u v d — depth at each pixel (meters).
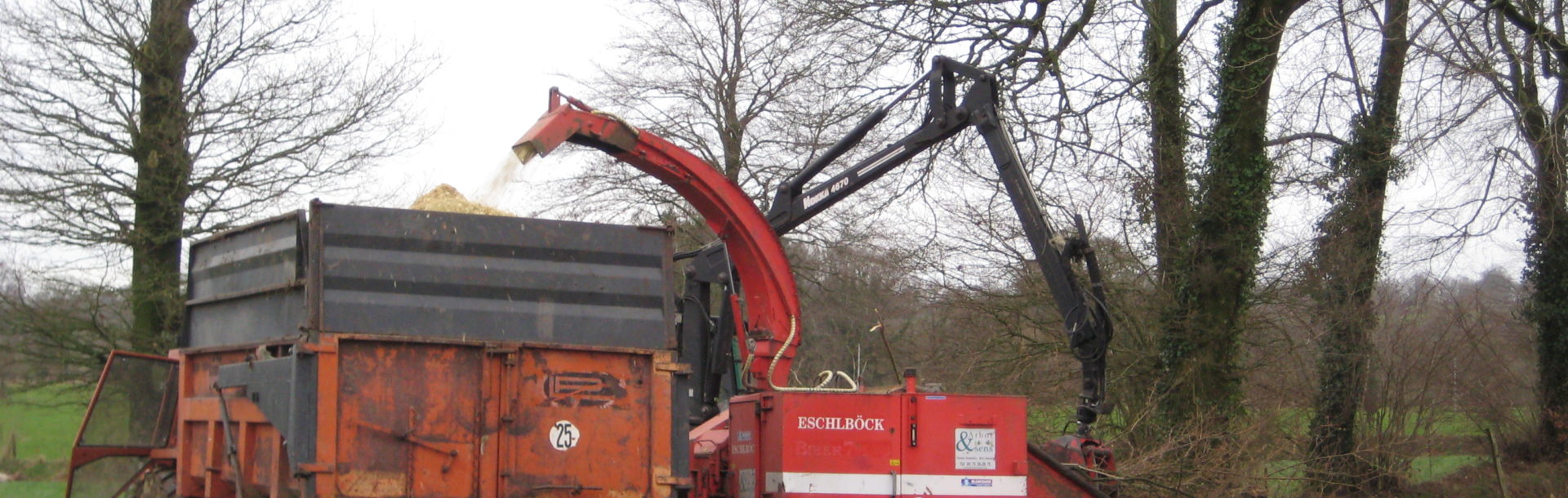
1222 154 17.42
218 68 16.89
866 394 8.20
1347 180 18.06
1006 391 17.67
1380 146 17.88
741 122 23.53
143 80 16.44
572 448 6.73
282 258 6.91
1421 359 17.64
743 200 9.43
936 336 19.56
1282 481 14.90
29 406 16.41
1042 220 9.86
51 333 15.86
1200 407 16.45
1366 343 17.44
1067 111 16.98
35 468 15.59
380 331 6.45
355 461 6.24
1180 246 17.41
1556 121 14.62
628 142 8.84
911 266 18.91
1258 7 16.95
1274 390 18.03
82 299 16.09
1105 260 17.83
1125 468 12.49
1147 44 18.08
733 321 10.24
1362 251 17.86
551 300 6.87
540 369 6.71
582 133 8.55
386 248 6.59
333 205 6.55
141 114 16.42
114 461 7.91
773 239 9.53
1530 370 20.50
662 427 6.95
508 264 6.82
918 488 8.09
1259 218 17.41
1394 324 18.08
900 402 8.19
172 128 16.23
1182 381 16.55
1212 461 13.25
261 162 16.89
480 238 6.80
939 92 10.19
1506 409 19.94
